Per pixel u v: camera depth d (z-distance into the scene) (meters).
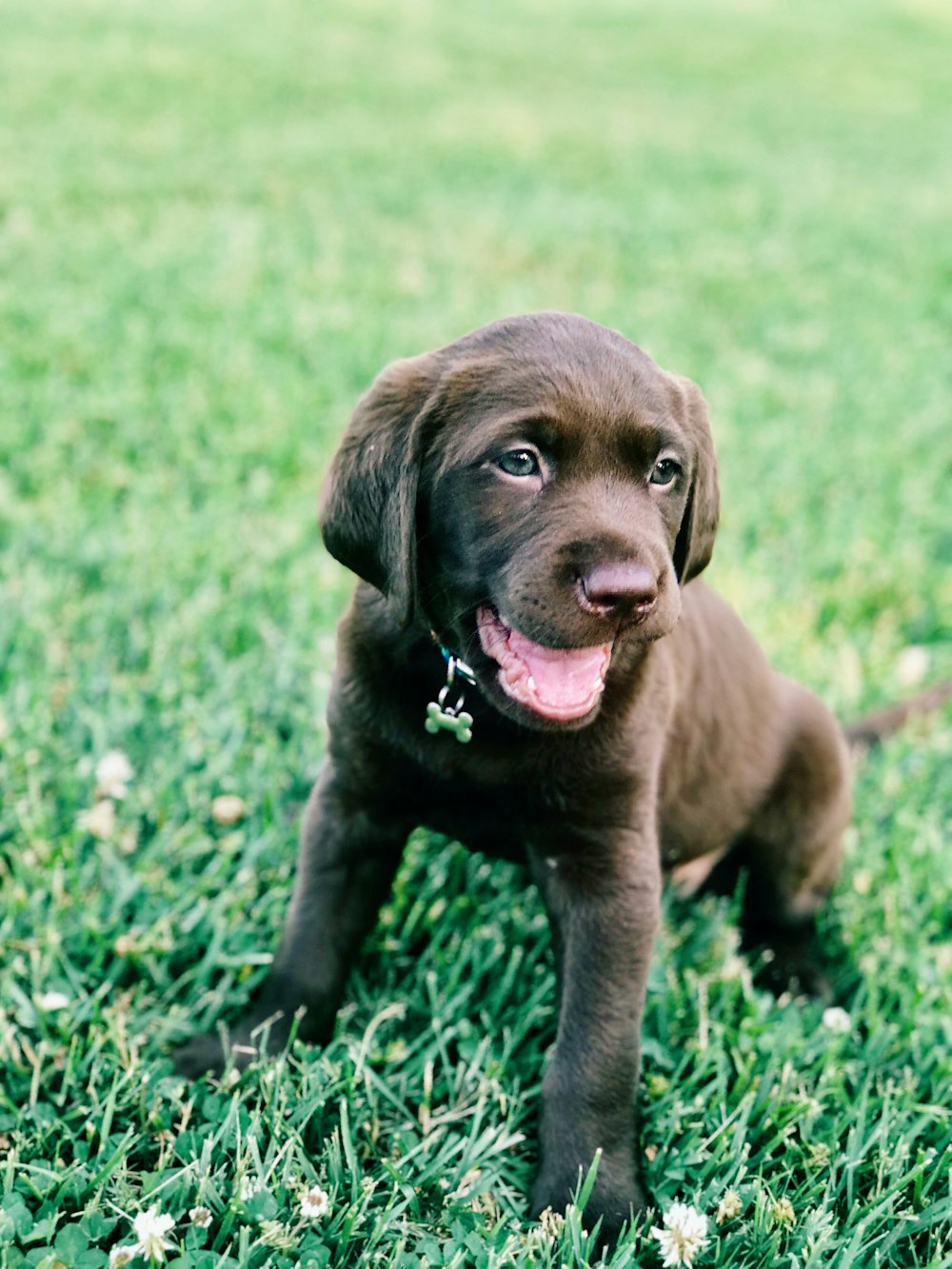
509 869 0.80
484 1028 0.71
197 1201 0.61
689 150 3.35
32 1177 0.62
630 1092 0.65
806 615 1.08
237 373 1.42
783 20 6.24
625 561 0.60
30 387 1.32
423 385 0.64
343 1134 0.63
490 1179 0.64
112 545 1.02
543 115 3.61
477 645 0.64
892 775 0.90
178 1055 0.69
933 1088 0.70
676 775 0.75
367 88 3.69
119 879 0.75
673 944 0.78
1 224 1.98
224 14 4.59
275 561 1.03
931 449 1.51
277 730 0.88
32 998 0.69
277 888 0.76
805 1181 0.65
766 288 2.17
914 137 3.89
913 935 0.79
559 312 0.65
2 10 4.11
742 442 1.42
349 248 2.09
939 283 2.34
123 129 2.79
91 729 0.84
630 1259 0.60
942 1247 0.63
